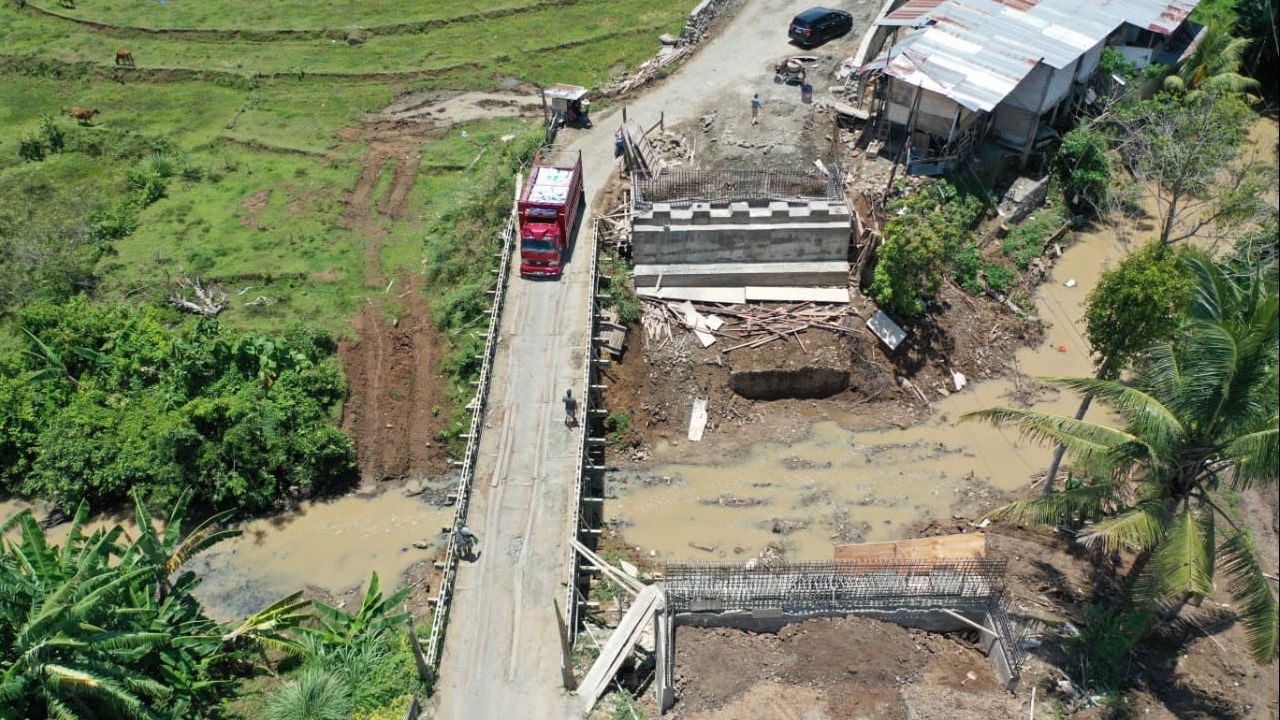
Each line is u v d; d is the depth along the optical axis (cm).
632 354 3503
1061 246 4222
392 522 3194
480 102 4975
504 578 2702
